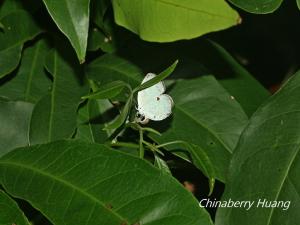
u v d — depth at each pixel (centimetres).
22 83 33
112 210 26
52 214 26
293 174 28
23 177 28
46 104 31
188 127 32
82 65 33
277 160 28
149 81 27
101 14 32
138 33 27
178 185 26
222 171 31
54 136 31
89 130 32
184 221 25
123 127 30
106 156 27
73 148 28
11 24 33
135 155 29
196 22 24
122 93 31
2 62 32
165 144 29
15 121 31
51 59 33
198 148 28
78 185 27
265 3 26
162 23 25
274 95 29
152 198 26
